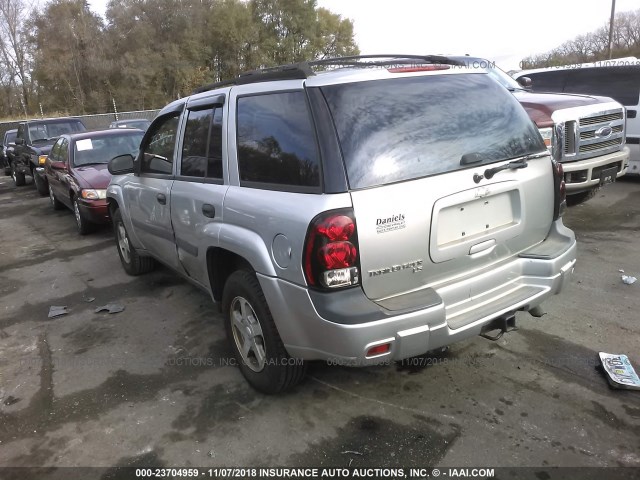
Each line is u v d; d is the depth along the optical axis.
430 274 2.74
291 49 51.06
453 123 2.86
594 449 2.62
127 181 5.08
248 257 2.92
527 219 3.11
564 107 6.41
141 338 4.21
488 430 2.79
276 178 2.84
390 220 2.54
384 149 2.61
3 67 42.53
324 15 54.62
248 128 3.10
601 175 6.56
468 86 3.07
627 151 6.99
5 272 6.45
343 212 2.46
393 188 2.56
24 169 13.97
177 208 3.87
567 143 6.32
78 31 41.78
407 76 2.88
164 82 45.25
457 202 2.73
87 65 42.22
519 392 3.11
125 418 3.13
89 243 7.59
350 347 2.49
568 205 7.40
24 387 3.58
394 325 2.49
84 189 7.55
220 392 3.34
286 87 2.86
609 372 3.17
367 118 2.64
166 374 3.62
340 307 2.49
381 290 2.61
